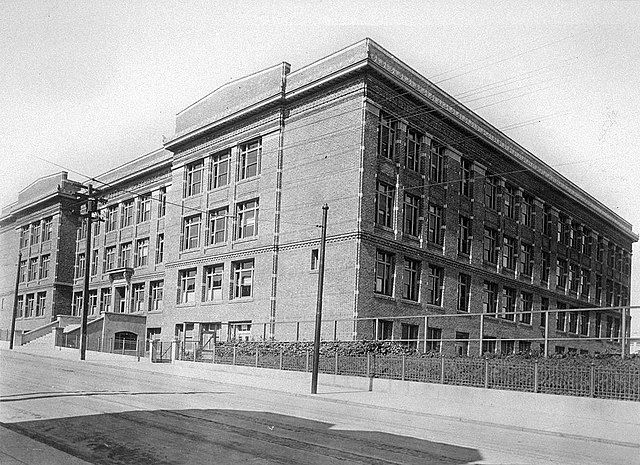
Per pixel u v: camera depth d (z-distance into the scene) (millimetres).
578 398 17594
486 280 40031
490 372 20453
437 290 36125
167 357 37906
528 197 45750
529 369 19391
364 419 15141
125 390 18688
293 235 33531
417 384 22141
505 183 43094
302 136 34094
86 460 8773
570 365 18469
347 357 25359
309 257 32500
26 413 12836
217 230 39281
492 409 18719
